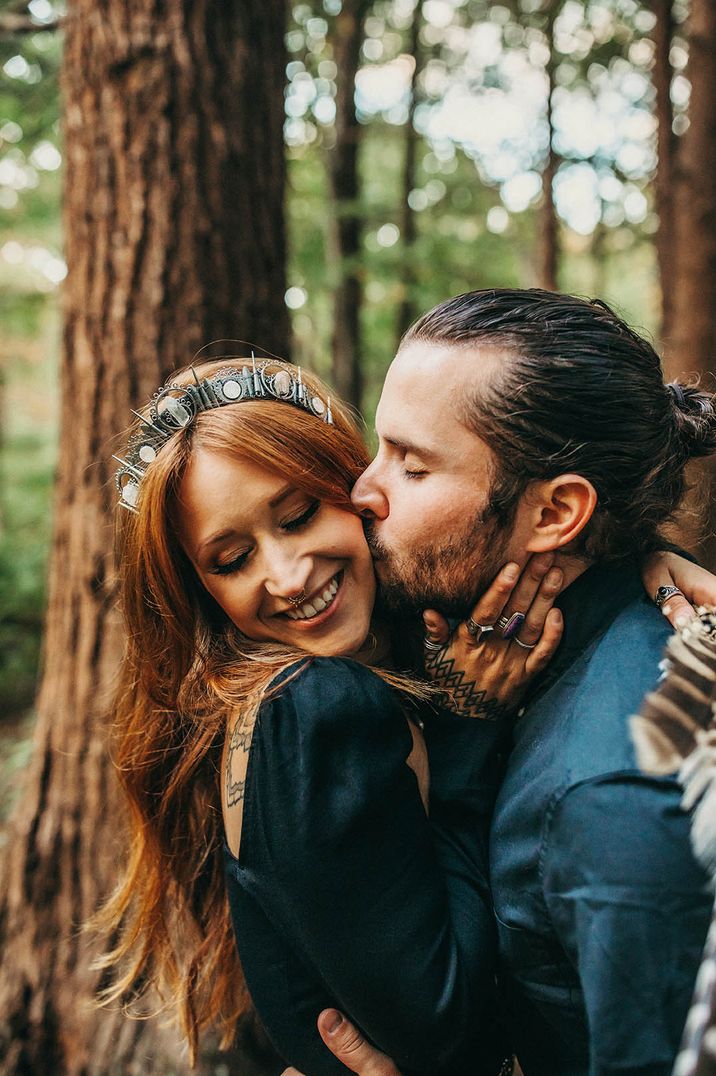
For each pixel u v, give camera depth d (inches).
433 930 38.7
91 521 84.7
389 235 308.3
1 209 259.1
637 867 31.3
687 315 153.9
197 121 80.8
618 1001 30.8
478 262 306.0
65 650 87.1
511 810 38.3
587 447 39.1
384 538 42.7
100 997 82.1
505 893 38.5
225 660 46.5
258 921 44.6
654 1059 30.1
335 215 251.0
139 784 53.7
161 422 44.4
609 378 39.2
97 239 82.5
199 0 80.2
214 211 81.9
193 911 56.2
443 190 320.2
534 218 323.9
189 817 53.9
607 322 40.9
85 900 85.0
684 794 31.3
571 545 40.8
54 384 384.5
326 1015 43.2
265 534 43.3
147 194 80.8
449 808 43.3
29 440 373.4
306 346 276.5
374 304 303.7
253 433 42.5
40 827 87.4
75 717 86.0
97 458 84.1
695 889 30.5
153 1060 80.5
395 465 42.4
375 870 38.8
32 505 331.6
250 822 40.5
